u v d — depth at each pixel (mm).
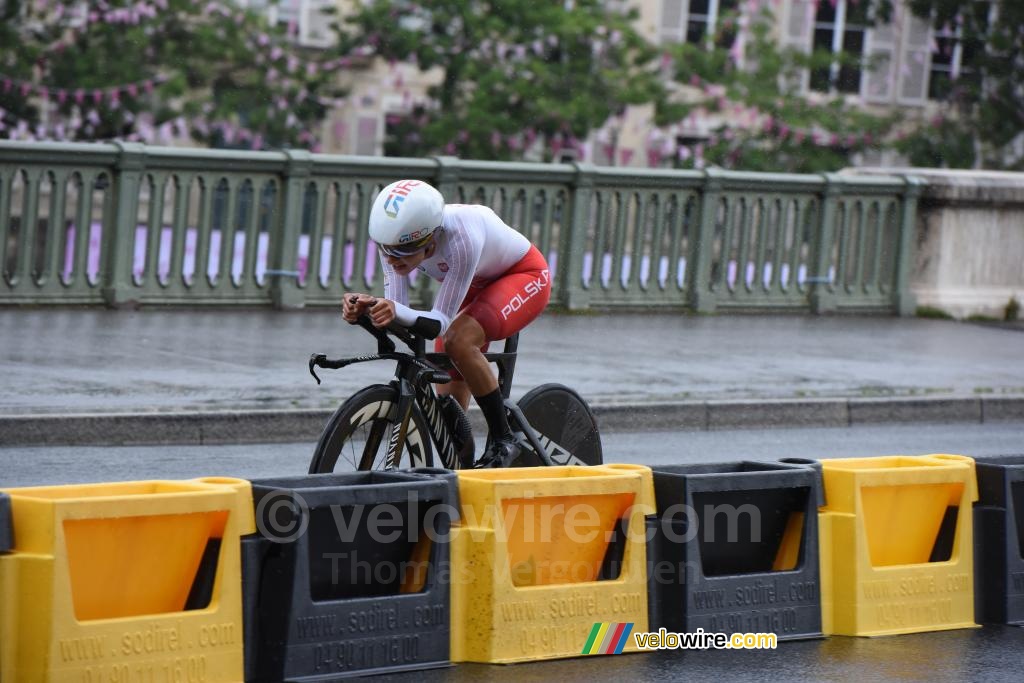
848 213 28750
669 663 8836
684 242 28734
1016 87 49188
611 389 18641
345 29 49000
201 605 7957
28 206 22484
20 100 41969
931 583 9945
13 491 7668
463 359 10500
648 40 48750
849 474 9594
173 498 7711
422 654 8469
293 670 7988
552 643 8805
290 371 18609
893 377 21328
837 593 9664
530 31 44719
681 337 24203
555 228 30078
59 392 16188
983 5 49000
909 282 29703
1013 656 9344
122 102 42656
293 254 24500
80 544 7488
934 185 29422
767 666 8852
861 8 51469
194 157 23562
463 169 25188
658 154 48031
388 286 10297
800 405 18859
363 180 24875
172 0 42906
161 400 16078
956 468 10047
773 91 47375
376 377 18594
